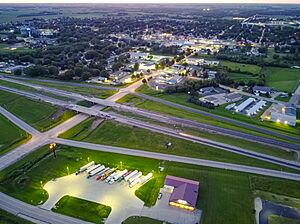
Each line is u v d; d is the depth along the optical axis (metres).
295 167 97.31
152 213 77.06
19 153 106.00
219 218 75.31
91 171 94.12
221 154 105.12
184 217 75.69
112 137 117.94
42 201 81.12
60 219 74.69
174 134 120.06
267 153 106.19
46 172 94.75
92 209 78.25
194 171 94.75
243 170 95.31
